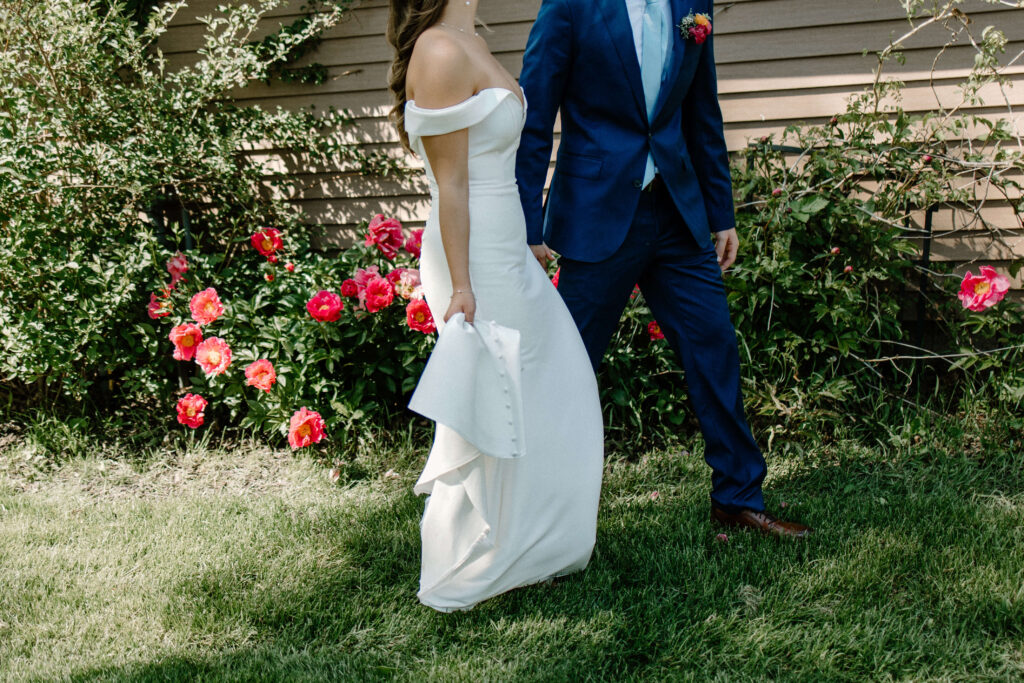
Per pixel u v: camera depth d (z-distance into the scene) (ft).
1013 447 10.47
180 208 16.22
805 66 13.10
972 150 12.57
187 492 11.00
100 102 13.85
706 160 8.72
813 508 9.18
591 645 6.91
